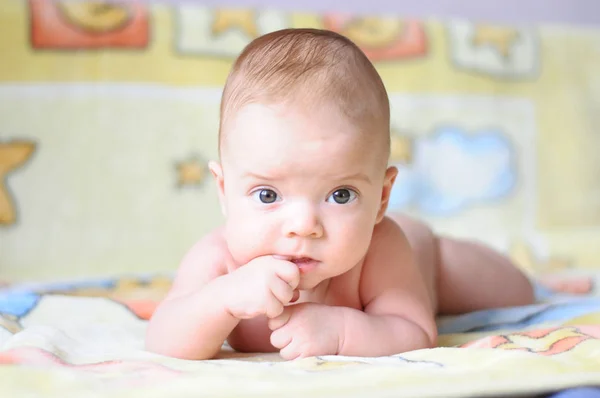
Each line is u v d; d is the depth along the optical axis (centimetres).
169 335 97
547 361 80
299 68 92
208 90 223
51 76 213
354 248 91
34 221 203
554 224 240
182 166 216
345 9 265
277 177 89
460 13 275
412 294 104
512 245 218
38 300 126
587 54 254
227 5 254
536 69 249
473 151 237
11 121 208
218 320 93
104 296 143
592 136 248
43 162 208
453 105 240
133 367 84
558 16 280
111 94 216
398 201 227
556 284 168
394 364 84
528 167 241
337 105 90
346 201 91
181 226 212
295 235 89
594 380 75
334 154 88
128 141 214
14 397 72
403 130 234
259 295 89
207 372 81
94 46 218
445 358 86
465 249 138
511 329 115
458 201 232
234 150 92
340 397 69
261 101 90
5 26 214
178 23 226
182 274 104
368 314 100
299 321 92
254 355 102
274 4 259
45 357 89
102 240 206
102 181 210
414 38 242
